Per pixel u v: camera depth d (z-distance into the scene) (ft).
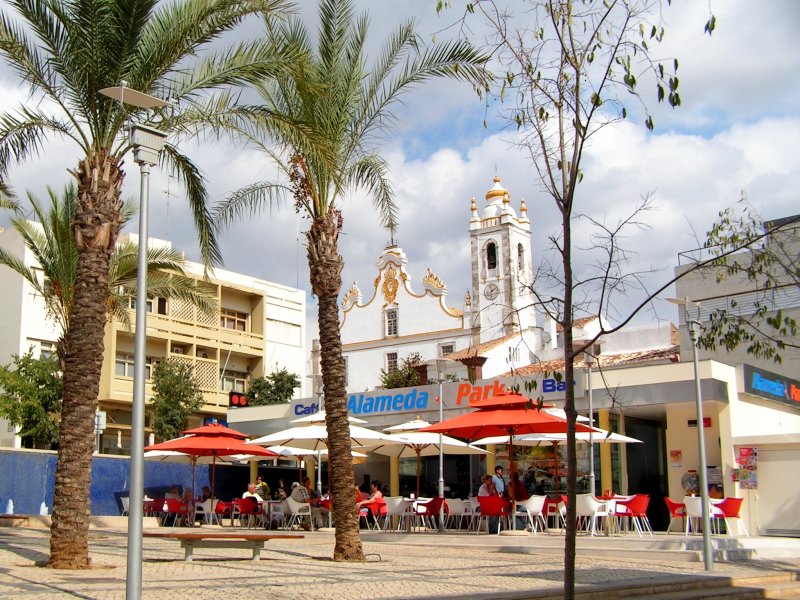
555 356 165.48
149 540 71.82
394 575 42.91
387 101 56.70
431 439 82.84
